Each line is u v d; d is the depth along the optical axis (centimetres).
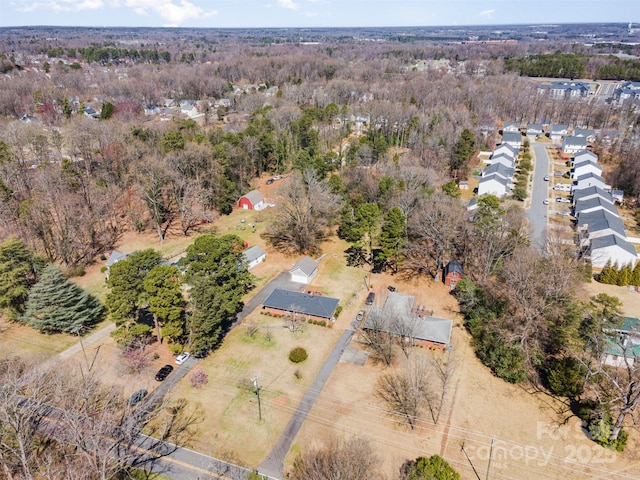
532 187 10244
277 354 5044
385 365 4872
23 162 8469
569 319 4806
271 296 5934
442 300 6053
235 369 4806
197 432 4038
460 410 4281
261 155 10738
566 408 4291
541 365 4675
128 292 4731
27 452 3609
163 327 4906
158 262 5134
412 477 3297
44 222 6694
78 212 7219
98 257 7112
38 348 5069
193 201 8331
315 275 6681
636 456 3797
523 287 5100
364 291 6281
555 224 8294
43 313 5188
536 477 3625
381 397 4450
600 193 8825
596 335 4462
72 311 5256
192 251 5284
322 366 4875
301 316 5675
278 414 4244
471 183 10394
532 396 4444
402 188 7844
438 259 6438
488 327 4941
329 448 3856
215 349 5103
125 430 3659
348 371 4800
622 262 6838
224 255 5412
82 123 10081
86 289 6194
